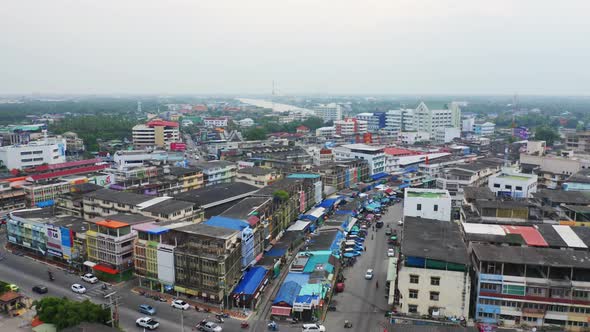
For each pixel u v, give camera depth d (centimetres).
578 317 8575
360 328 9088
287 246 13038
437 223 11162
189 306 9862
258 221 11950
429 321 8938
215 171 19975
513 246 9588
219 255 9738
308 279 10450
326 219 16262
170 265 10275
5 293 9969
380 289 10912
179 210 12606
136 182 16388
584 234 10281
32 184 17138
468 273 8894
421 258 9100
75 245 11894
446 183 17425
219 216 11988
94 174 19425
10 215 13912
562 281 8625
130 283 11131
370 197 19375
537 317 8706
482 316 8994
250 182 18512
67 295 10431
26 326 9106
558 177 19962
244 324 9069
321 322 9325
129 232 11325
